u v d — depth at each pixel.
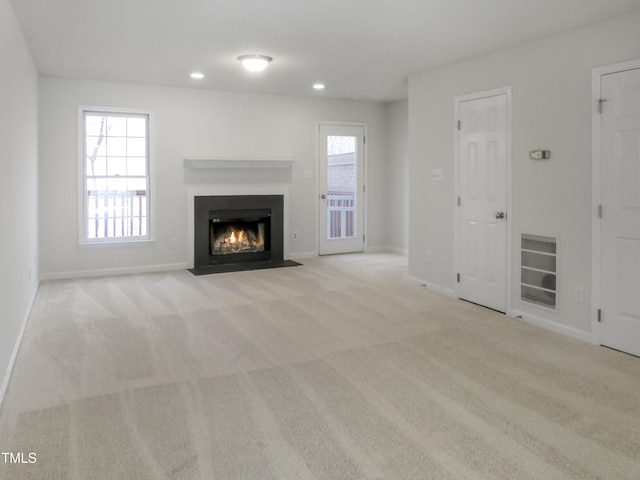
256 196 7.10
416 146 5.64
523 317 4.34
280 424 2.48
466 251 4.98
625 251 3.51
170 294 5.22
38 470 2.07
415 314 4.50
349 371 3.17
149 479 2.03
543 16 3.55
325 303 4.87
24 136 4.14
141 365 3.25
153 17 3.68
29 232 4.54
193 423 2.49
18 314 3.63
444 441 2.33
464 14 3.56
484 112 4.68
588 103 3.72
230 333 3.92
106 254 6.21
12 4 3.37
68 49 4.56
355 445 2.29
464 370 3.19
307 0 3.33
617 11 3.40
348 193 7.89
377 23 3.77
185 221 6.65
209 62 5.07
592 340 3.74
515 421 2.52
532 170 4.20
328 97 7.43
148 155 6.39
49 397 2.77
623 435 2.39
